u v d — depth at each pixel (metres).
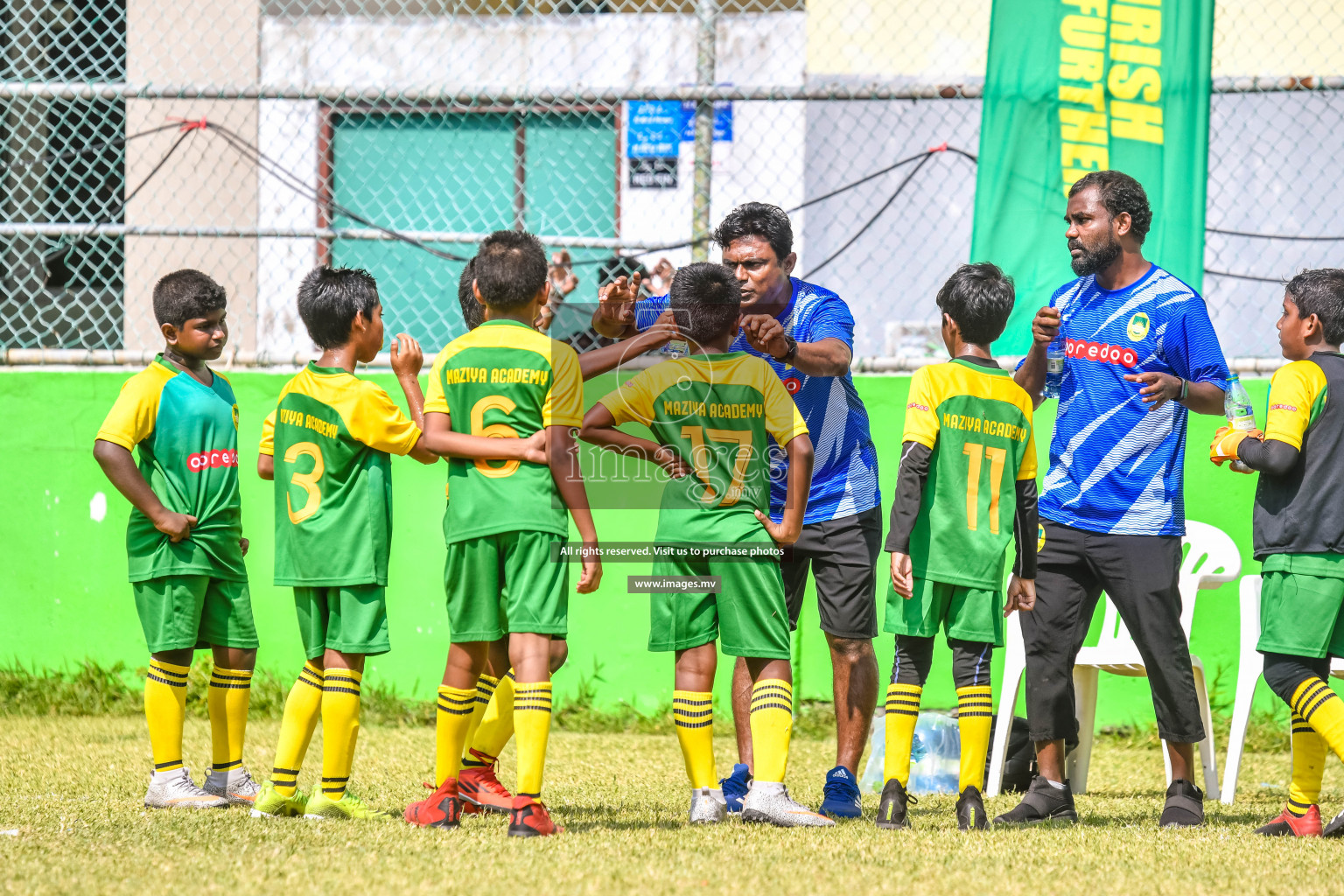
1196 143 19.28
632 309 14.74
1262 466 13.21
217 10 28.25
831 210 28.30
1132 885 9.88
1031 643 14.18
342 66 28.72
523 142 27.38
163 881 9.53
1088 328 14.48
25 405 21.98
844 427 14.80
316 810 12.64
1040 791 13.85
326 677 12.77
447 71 28.92
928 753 16.97
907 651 13.00
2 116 23.53
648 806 14.12
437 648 21.28
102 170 27.72
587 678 21.06
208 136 27.94
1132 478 13.97
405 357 13.84
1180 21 19.34
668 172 26.70
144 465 13.76
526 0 28.88
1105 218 14.23
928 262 28.16
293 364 21.72
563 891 9.27
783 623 12.84
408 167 27.69
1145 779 17.67
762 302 14.60
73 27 27.56
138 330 26.91
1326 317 13.62
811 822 12.55
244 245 27.58
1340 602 13.04
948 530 12.77
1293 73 26.36
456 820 12.26
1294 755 13.10
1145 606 13.77
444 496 21.38
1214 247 26.83
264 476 14.66
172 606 13.45
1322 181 26.34
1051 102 19.61
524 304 12.42
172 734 13.57
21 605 21.91
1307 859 11.11
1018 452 13.05
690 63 28.62
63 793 14.43
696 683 12.84
